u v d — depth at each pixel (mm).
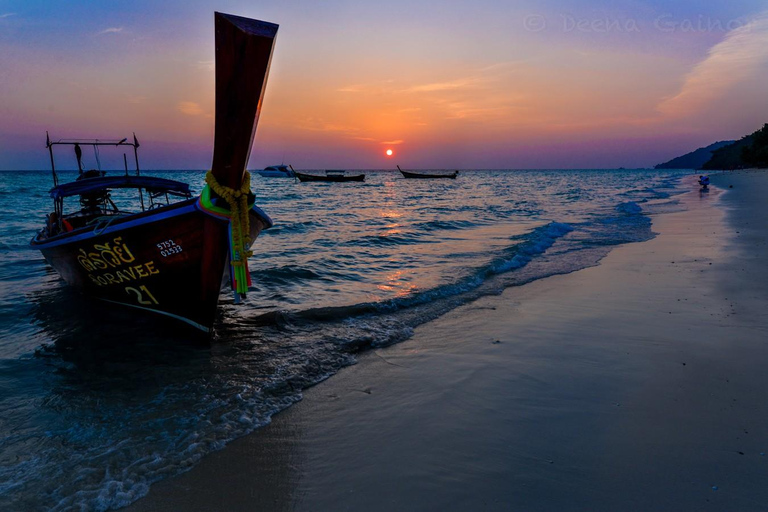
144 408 4168
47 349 5688
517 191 50094
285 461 3344
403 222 19828
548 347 5320
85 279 7082
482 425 3709
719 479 2914
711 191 35188
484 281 8766
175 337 6090
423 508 2787
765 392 3996
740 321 5789
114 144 9219
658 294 7219
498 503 2797
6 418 4035
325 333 6039
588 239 13422
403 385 4527
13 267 10633
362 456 3371
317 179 72375
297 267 10039
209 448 3508
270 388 4484
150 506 2902
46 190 41219
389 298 7461
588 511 2695
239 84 4203
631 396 4059
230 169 4805
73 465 3332
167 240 5648
